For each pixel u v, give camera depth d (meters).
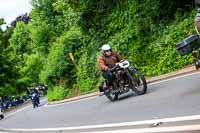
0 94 58.97
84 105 16.34
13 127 16.39
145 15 20.73
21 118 21.31
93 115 11.77
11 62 60.16
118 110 10.97
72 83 31.52
